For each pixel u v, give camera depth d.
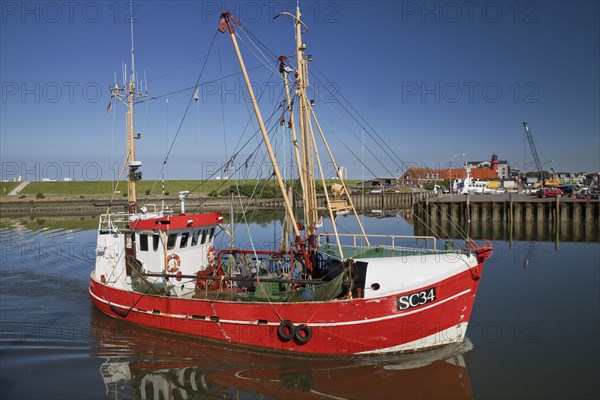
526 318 17.94
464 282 14.30
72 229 52.66
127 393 11.97
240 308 14.65
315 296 14.03
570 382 12.29
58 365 13.77
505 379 12.55
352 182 124.69
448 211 58.31
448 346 14.40
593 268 28.12
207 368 13.45
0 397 11.63
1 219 68.44
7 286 24.98
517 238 43.88
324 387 12.25
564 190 80.94
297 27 15.95
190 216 17.70
